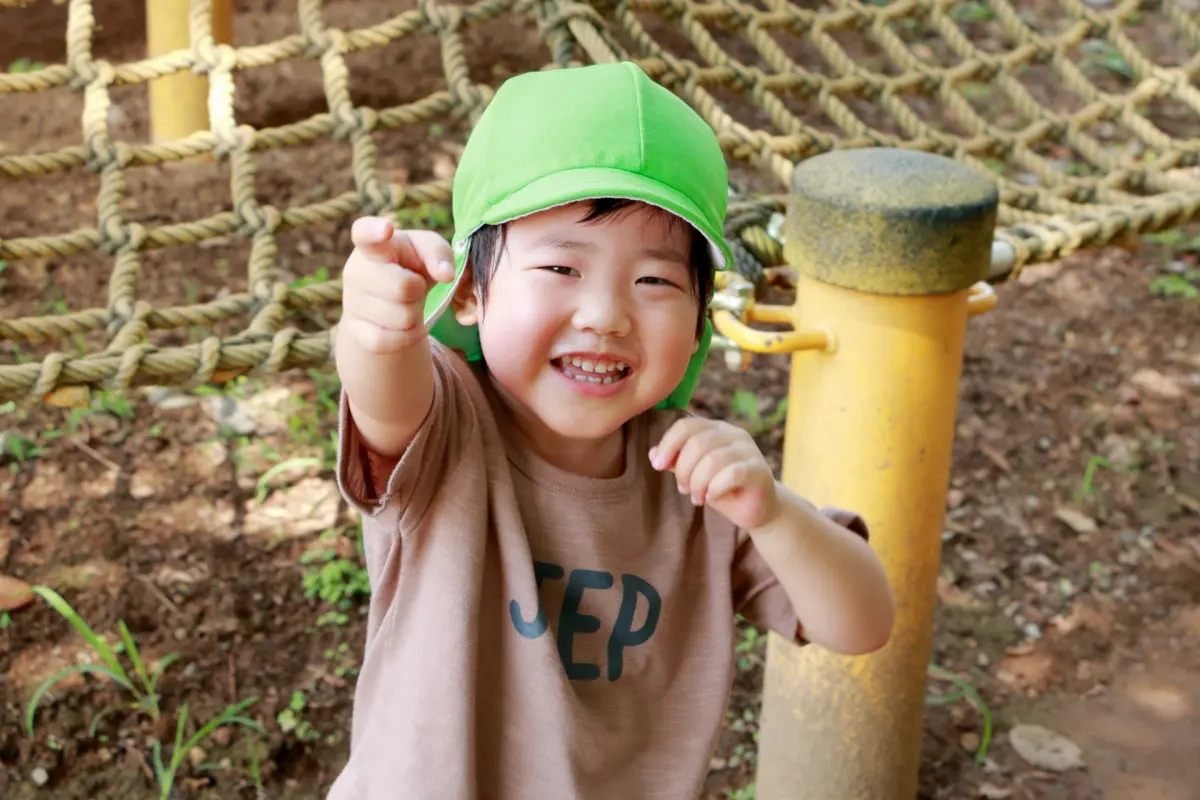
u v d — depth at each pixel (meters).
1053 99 5.67
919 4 3.06
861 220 1.82
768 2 2.87
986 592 3.22
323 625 2.92
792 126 2.64
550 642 1.30
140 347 1.82
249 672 2.77
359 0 5.74
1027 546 3.38
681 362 1.23
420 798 1.27
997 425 3.85
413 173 4.61
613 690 1.36
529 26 5.59
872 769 2.22
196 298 3.87
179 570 3.01
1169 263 4.79
